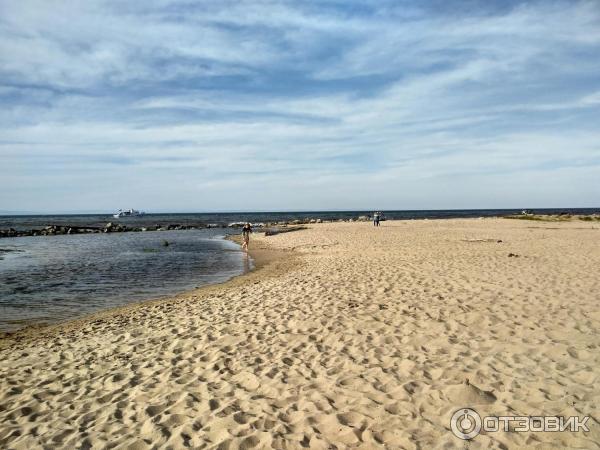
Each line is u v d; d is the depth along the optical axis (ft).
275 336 25.02
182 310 34.09
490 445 13.51
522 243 72.74
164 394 18.51
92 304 40.65
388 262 52.60
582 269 41.63
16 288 49.08
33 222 274.57
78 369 22.09
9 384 20.59
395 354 21.29
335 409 16.26
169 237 136.98
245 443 14.37
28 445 15.02
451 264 47.75
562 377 17.71
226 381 19.44
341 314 28.32
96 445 14.87
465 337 23.11
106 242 117.50
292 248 87.45
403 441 13.93
